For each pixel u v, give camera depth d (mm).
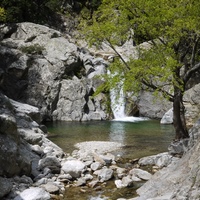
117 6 17922
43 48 36906
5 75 33438
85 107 35031
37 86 34375
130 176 13680
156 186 10781
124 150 19312
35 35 39062
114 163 16078
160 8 16891
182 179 9922
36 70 34875
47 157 14164
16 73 33812
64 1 53594
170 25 17797
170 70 15695
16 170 12453
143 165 15719
